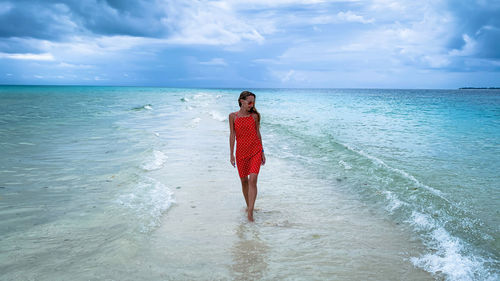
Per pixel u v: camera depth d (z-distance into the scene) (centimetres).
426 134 1195
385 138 1082
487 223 400
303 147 919
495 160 749
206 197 486
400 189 529
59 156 713
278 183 575
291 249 325
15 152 743
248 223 392
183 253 308
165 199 458
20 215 386
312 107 2881
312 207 456
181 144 916
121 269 272
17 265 271
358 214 431
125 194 471
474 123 1603
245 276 270
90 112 1867
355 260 305
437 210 438
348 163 717
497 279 276
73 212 400
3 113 1670
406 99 5347
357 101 4294
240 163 426
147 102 3131
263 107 2830
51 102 2747
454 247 333
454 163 717
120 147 823
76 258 287
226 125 1393
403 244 342
